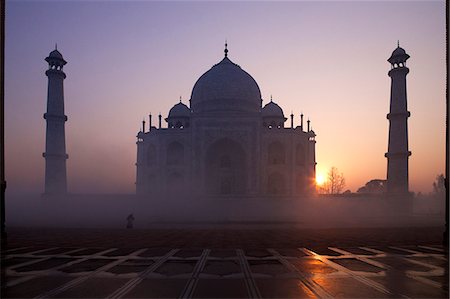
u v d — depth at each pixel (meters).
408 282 5.24
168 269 6.24
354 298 4.45
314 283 5.19
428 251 8.52
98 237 12.66
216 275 5.75
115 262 6.95
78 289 4.86
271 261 7.08
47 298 4.43
